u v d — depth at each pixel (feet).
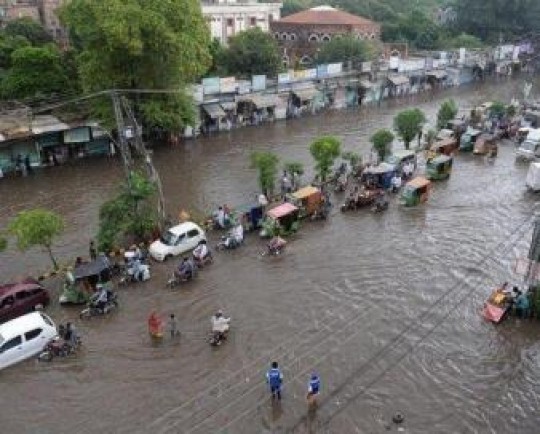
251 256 111.24
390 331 87.45
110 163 168.04
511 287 98.58
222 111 196.13
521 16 350.84
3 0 229.66
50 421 71.72
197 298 97.25
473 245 114.83
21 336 82.28
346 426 69.31
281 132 199.21
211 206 135.03
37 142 161.38
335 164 162.50
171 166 164.86
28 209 135.23
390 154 159.02
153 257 109.91
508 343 84.99
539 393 75.20
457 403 73.26
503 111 202.59
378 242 116.16
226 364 80.74
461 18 359.46
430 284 100.32
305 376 77.82
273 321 90.27
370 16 355.56
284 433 68.33
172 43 161.07
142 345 85.40
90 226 126.11
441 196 141.38
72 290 95.61
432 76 274.36
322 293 97.76
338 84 234.58
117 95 119.44
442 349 83.41
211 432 68.74
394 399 73.67
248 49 221.87
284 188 139.54
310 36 284.41
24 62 174.19
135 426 70.28
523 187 147.84
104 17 156.04
